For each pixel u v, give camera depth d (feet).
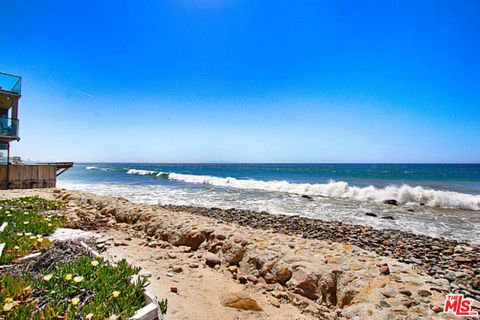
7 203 27.40
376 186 77.00
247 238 17.19
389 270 13.70
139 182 95.25
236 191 68.13
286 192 66.03
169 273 13.52
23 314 7.54
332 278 12.74
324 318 10.60
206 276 13.82
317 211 43.70
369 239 27.35
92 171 183.62
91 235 18.62
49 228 18.06
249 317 10.05
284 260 14.21
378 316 9.84
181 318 9.39
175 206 44.91
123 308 8.36
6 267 10.97
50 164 55.83
